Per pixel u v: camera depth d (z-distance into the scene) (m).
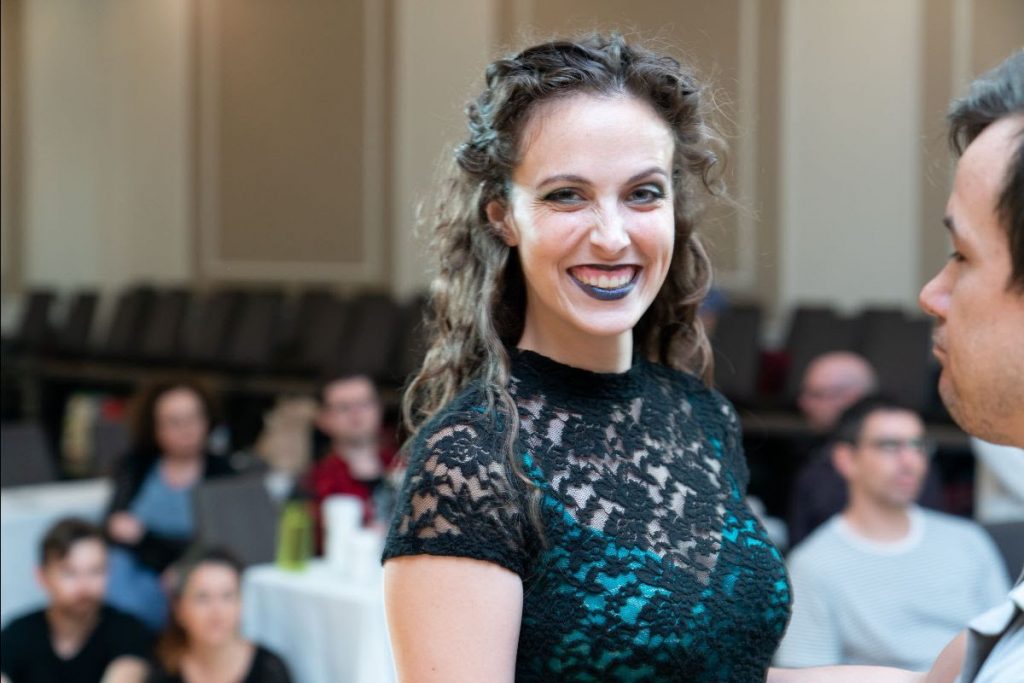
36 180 14.94
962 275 1.36
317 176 12.83
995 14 9.98
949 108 1.40
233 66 13.39
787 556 4.80
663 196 1.74
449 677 1.57
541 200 1.71
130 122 14.16
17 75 15.08
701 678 1.69
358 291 12.59
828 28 10.34
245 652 4.41
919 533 3.88
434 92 12.01
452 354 1.82
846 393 5.75
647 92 1.74
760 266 10.58
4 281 15.17
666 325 1.99
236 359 11.59
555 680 1.64
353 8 12.52
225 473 5.90
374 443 5.69
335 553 4.93
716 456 1.88
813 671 1.95
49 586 4.64
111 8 14.27
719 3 10.70
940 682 1.79
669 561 1.70
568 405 1.76
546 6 11.39
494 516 1.61
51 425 12.58
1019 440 1.36
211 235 13.58
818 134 10.41
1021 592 1.33
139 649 4.68
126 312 12.91
